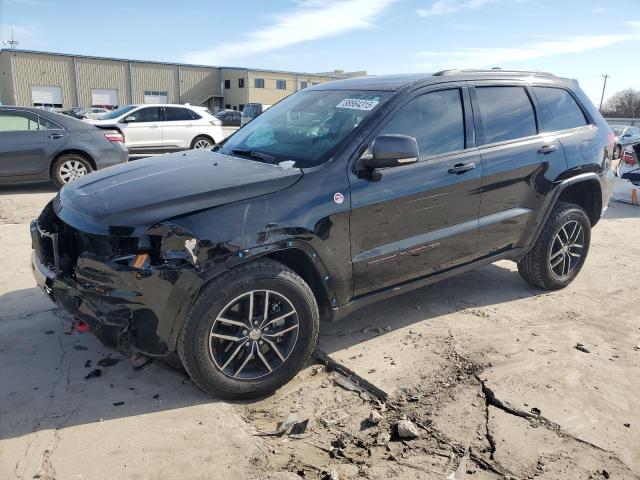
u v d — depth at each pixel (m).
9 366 3.46
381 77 4.29
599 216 5.22
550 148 4.52
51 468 2.58
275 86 65.31
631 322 4.40
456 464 2.68
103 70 57.38
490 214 4.22
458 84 4.12
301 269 3.46
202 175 3.34
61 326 4.04
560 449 2.80
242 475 2.58
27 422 2.91
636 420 3.06
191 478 2.55
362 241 3.49
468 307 4.62
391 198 3.55
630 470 2.66
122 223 2.88
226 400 3.20
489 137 4.20
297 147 3.69
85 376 3.39
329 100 4.10
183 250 2.85
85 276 2.93
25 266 5.29
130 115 14.27
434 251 3.90
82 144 9.42
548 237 4.72
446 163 3.85
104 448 2.73
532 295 4.95
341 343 3.92
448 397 3.25
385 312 4.49
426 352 3.79
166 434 2.86
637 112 67.44
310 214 3.22
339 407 3.16
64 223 3.24
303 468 2.64
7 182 8.97
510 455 2.75
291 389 3.35
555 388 3.36
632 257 6.29
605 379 3.48
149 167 3.73
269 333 3.19
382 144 3.33
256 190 3.12
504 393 3.29
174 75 62.03
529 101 4.57
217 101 66.00
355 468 2.64
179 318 2.90
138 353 3.24
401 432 2.87
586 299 4.88
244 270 3.02
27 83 53.62
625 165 9.69
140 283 2.82
